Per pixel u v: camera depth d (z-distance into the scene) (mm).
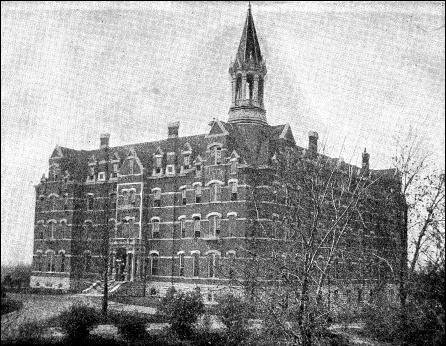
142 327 32844
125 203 66562
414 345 26844
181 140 65750
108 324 37125
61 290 60938
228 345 30141
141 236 64125
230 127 59031
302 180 34406
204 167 59688
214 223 57500
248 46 60906
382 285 33656
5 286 53750
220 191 57469
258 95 60906
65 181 73375
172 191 63375
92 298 54594
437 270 25625
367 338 31578
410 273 27719
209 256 56906
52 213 73750
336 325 35062
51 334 32844
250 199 54094
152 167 66625
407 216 31875
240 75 61438
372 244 35281
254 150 56438
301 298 27906
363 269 35531
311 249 29594
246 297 31703
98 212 71312
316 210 30969
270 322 29297
